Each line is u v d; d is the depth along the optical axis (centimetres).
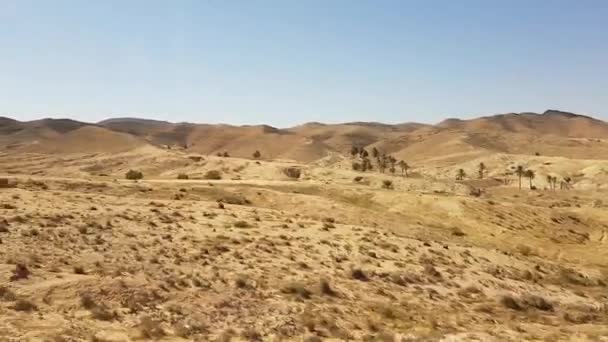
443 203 8144
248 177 15700
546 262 5547
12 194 4756
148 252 3428
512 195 17375
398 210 7862
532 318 3359
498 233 7356
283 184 8888
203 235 4150
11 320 2047
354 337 2439
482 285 4006
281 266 3578
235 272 3262
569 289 4534
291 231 4734
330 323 2580
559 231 7988
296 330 2452
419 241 5159
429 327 2730
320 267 3725
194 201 5981
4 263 2714
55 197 4919
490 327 2922
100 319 2234
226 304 2669
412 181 14800
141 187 6794
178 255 3462
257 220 5050
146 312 2403
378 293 3347
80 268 2805
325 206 6962
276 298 2903
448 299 3538
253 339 2241
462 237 6769
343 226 5322
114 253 3291
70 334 1981
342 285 3375
